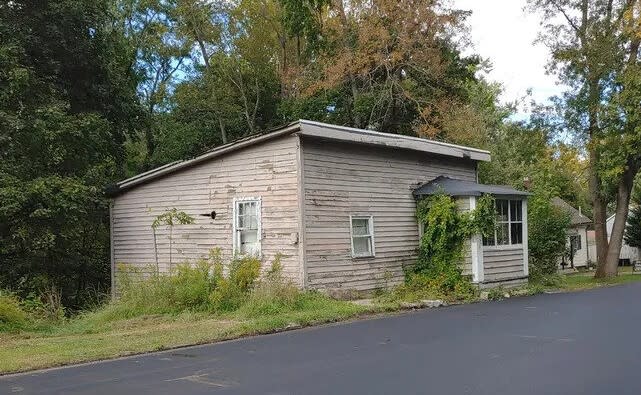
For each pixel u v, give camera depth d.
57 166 20.33
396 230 18.06
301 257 15.43
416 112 30.86
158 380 7.41
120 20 37.91
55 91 21.67
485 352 8.70
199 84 36.56
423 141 18.86
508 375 7.20
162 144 35.72
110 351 9.41
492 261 18.33
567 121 26.42
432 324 11.77
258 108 37.94
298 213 15.56
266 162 16.42
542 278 20.88
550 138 27.03
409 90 30.34
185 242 18.36
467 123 29.11
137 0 38.75
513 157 33.03
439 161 20.08
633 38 24.67
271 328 11.47
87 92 24.22
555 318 12.25
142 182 19.58
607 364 7.72
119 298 16.56
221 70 36.12
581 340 9.55
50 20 22.48
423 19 29.30
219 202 17.50
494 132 35.53
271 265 15.74
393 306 14.29
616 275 27.45
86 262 21.02
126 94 25.81
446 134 29.56
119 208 20.44
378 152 17.81
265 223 16.31
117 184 20.05
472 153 20.92
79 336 11.23
